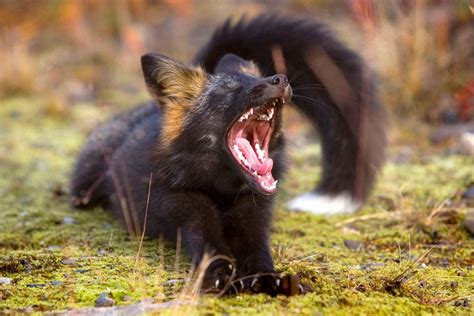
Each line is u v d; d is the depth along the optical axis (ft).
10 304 21.77
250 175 27.02
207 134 28.66
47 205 38.34
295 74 37.91
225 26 38.70
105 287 23.40
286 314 20.47
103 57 72.79
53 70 70.64
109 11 80.18
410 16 56.18
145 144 32.94
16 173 45.39
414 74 54.44
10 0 83.97
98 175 37.91
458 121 51.80
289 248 29.30
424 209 34.27
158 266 26.00
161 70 30.60
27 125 57.77
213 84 29.76
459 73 55.16
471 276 26.22
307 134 52.49
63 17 79.97
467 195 37.09
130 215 32.35
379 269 26.11
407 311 21.68
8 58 67.72
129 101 62.03
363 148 36.78
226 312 20.59
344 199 36.73
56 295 22.66
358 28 61.52
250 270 24.03
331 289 22.91
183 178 28.73
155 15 82.64
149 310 20.57
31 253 27.99
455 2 57.16
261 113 28.32
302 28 38.32
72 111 60.70
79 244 30.27
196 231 26.94
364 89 37.70
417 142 49.11
